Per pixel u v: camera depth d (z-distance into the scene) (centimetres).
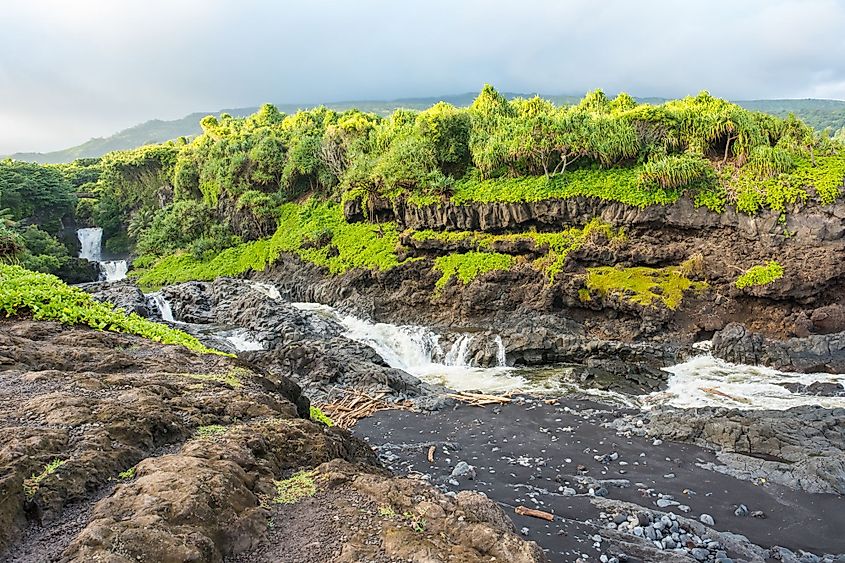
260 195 5459
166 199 7269
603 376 2559
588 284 3262
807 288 2903
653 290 3125
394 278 3944
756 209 3164
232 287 3938
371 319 3694
